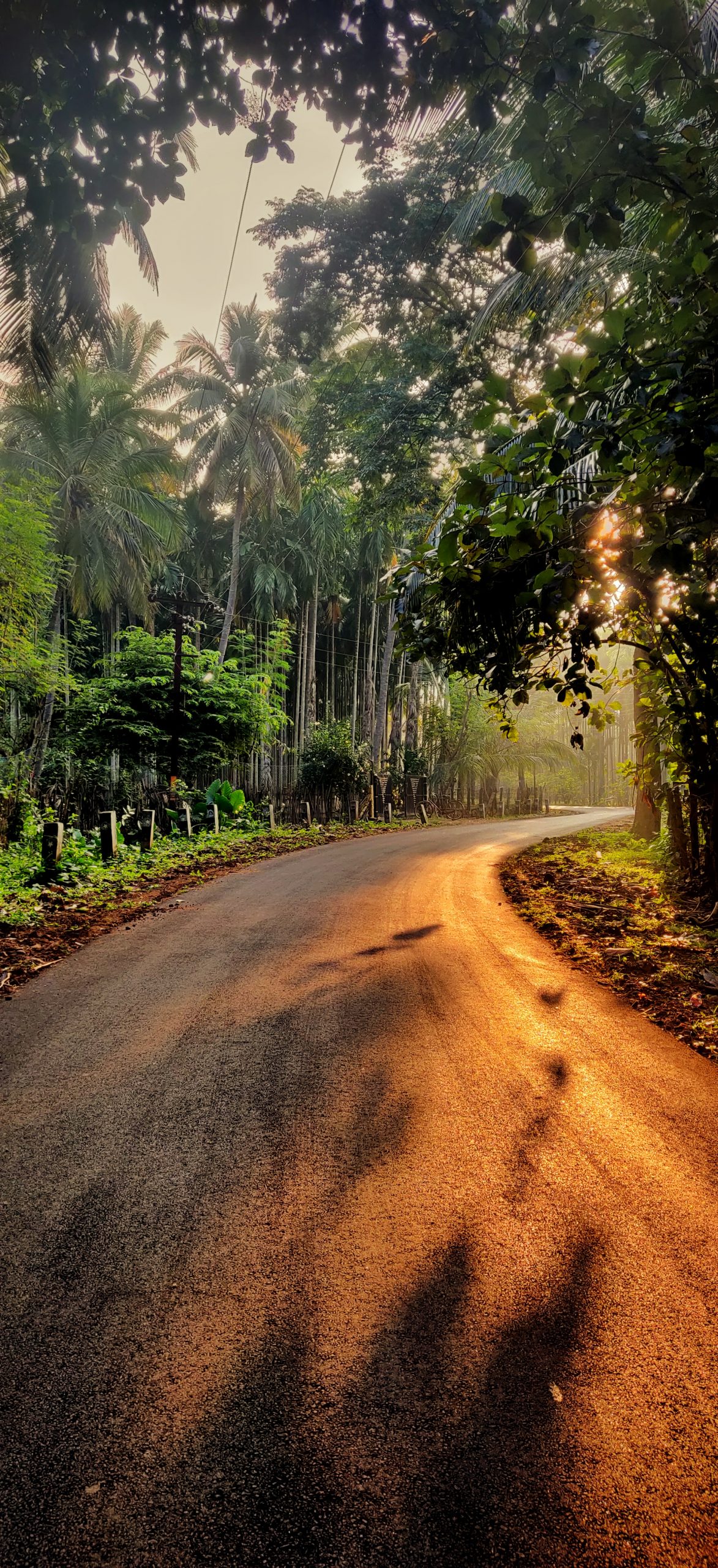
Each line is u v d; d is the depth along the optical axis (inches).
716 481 106.9
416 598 192.2
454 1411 63.2
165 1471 57.9
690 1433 61.3
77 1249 85.7
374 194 541.3
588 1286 79.1
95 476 934.4
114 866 394.9
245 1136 112.6
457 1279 80.2
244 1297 77.4
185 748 794.8
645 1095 128.3
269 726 897.5
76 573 936.3
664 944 242.5
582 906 318.7
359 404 637.3
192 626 849.5
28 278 283.3
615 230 105.1
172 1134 113.2
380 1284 79.3
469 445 613.3
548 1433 61.2
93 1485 56.8
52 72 112.1
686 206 106.0
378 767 1219.9
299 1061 141.4
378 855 529.7
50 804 668.7
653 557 122.1
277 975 199.3
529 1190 98.0
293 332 636.1
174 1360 68.9
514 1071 138.1
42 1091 127.8
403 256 570.9
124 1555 51.6
